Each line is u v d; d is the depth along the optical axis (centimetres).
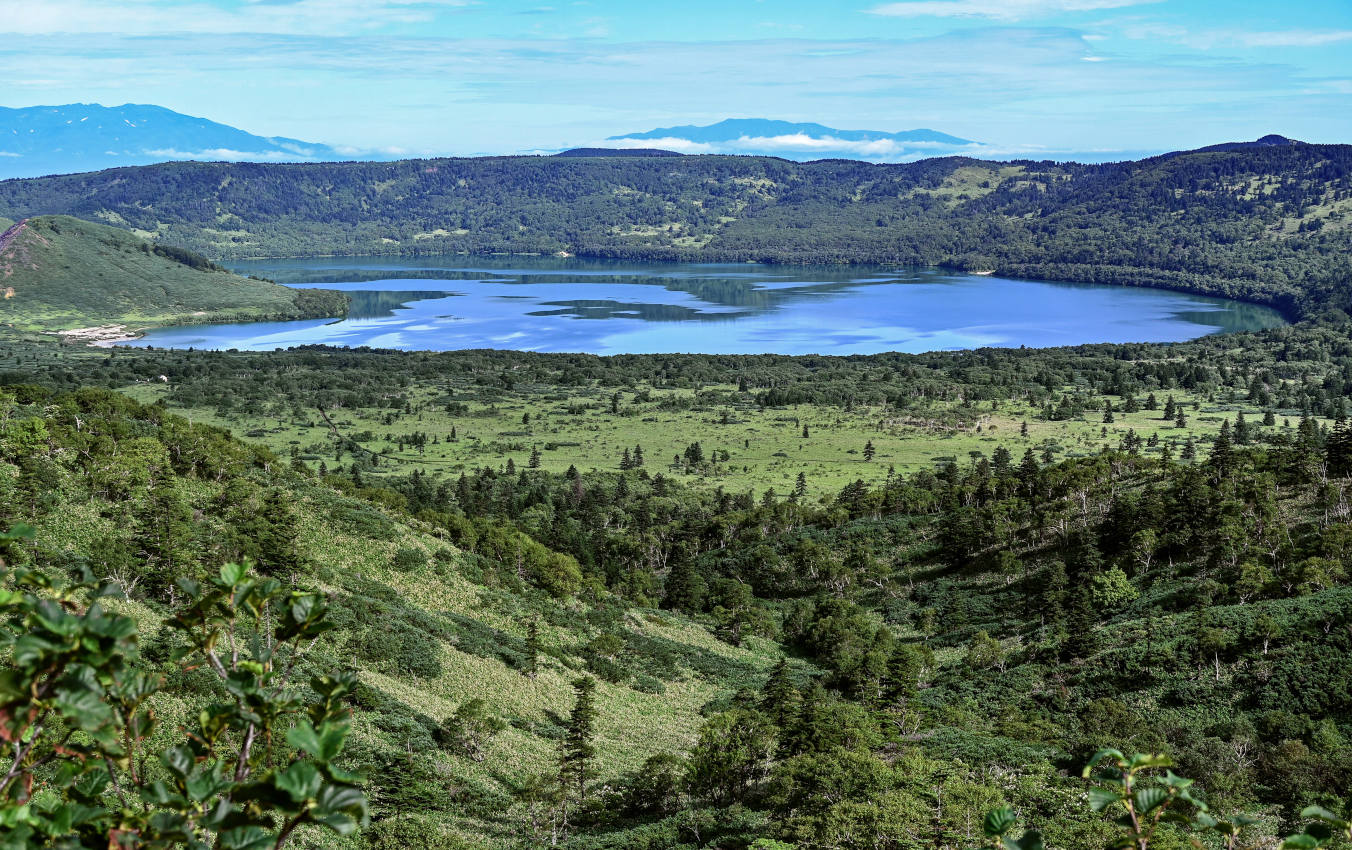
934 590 14188
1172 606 11181
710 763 7506
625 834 6700
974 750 7994
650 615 13600
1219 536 12088
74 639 785
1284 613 9694
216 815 802
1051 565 13325
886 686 10456
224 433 14150
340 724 836
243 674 929
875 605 14362
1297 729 8156
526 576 13412
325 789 808
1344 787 6956
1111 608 11756
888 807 5950
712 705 10506
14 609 804
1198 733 8550
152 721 926
